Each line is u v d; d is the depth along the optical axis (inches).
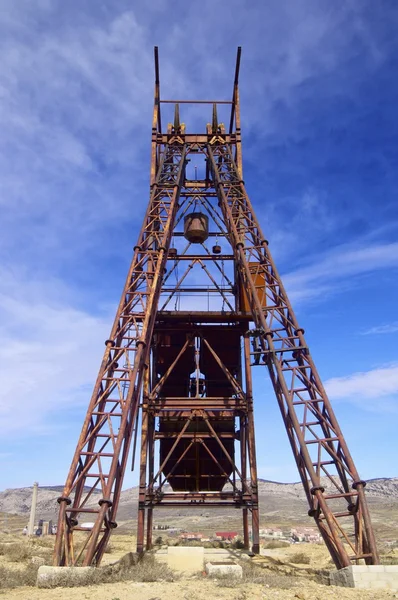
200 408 1063.6
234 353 1161.4
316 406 768.3
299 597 465.7
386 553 1151.6
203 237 1191.6
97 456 708.0
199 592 486.9
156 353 1158.3
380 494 7810.0
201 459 1129.4
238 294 1176.8
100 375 774.5
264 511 6274.6
